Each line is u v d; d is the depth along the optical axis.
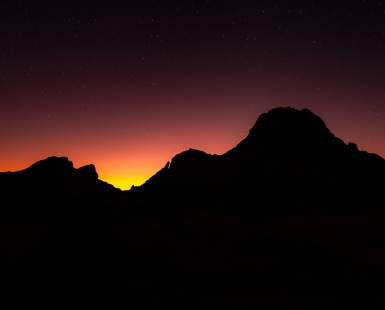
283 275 9.08
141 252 12.93
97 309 6.48
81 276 8.96
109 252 10.51
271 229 19.97
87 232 10.90
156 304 6.72
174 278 8.97
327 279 8.52
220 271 9.70
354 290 7.50
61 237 10.73
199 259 11.53
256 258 11.52
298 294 7.30
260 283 8.34
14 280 8.48
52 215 28.55
